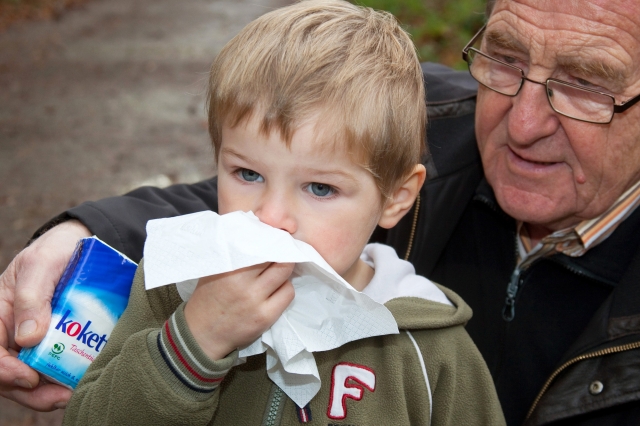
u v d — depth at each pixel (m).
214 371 1.34
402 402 1.57
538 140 1.84
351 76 1.47
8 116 7.03
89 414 1.39
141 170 5.84
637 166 1.85
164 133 6.70
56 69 8.78
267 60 1.46
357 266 1.76
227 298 1.34
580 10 1.68
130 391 1.35
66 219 1.85
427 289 1.78
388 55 1.61
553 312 2.07
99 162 5.97
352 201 1.46
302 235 1.42
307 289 1.46
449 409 1.64
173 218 1.40
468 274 2.29
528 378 2.09
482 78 1.98
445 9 10.12
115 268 1.63
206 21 11.98
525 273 2.11
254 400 1.56
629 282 1.77
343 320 1.45
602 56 1.68
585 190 1.87
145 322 1.55
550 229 2.09
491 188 2.21
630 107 1.75
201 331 1.35
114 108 7.36
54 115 7.09
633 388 1.66
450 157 2.27
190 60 9.32
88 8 12.93
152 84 8.23
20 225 4.84
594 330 1.76
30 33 10.73
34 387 1.56
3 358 1.52
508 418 2.12
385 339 1.62
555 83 1.78
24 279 1.62
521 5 1.78
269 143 1.38
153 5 13.57
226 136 1.44
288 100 1.38
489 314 2.20
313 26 1.58
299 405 1.47
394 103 1.52
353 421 1.54
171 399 1.33
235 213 1.38
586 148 1.79
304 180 1.41
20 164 5.87
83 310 1.56
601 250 1.99
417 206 2.23
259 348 1.43
